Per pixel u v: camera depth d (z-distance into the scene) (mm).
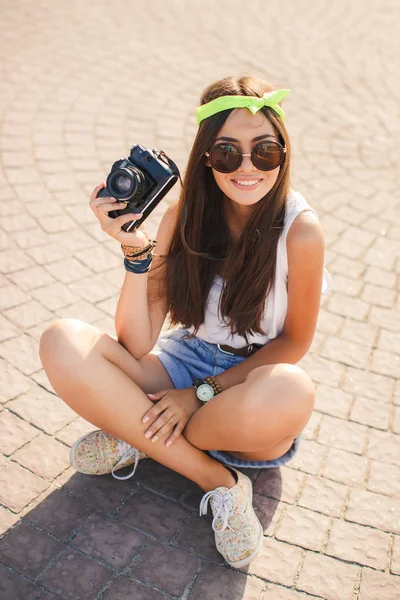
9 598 2000
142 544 2197
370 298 3494
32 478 2396
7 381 2795
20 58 5770
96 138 4738
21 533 2195
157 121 5043
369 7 7855
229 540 2102
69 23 6598
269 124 1995
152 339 2369
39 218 3879
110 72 5711
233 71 5953
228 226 2250
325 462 2561
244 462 2369
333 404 2828
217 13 7250
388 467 2557
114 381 2113
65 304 3273
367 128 5223
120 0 7309
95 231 3836
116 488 2398
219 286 2252
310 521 2320
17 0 7016
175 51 6246
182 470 2234
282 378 2016
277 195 2092
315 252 2104
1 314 3156
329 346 3152
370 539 2271
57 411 2680
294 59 6316
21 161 4387
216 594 2057
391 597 2094
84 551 2156
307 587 2102
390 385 2957
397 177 4625
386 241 3955
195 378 2383
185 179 2158
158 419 2148
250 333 2279
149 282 2363
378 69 6262
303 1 7871
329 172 4609
